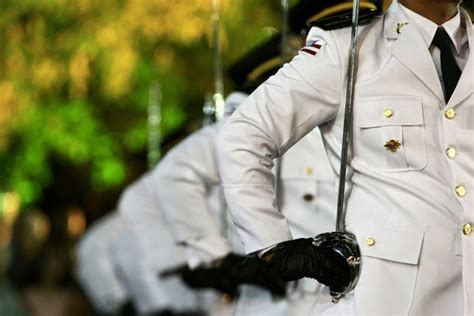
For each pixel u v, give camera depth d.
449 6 8.37
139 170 25.69
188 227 13.03
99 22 23.73
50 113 24.72
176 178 13.14
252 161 8.40
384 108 8.22
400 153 8.16
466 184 8.10
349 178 8.38
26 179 25.06
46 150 25.00
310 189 11.28
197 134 13.28
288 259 8.21
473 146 8.16
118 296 19.45
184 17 22.91
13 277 15.93
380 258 8.11
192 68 24.75
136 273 18.28
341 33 8.45
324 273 8.14
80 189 25.28
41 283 16.14
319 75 8.35
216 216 13.48
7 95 24.27
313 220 11.26
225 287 12.82
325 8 11.52
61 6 23.70
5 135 24.55
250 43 22.70
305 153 11.34
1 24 24.05
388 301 8.05
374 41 8.42
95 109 25.02
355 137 8.32
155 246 15.82
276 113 8.38
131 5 23.45
